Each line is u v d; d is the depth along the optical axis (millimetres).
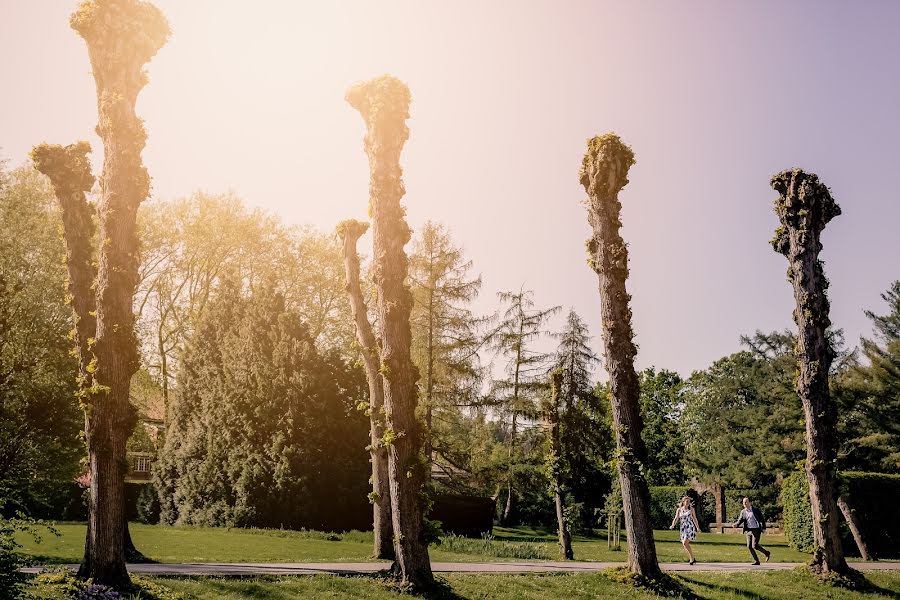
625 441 17797
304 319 44312
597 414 46656
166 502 33938
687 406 69062
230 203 43125
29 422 25625
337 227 24312
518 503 45969
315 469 30703
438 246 41875
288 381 31609
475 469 41156
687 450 64188
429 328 41000
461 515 35781
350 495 30938
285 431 31125
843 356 44781
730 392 56656
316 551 22078
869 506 28828
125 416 13164
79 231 15555
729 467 49469
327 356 32719
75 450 26797
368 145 17109
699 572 19297
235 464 31281
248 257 43562
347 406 32031
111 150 13977
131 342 13406
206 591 12781
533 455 42969
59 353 26516
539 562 21484
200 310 42750
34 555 17078
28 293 26812
